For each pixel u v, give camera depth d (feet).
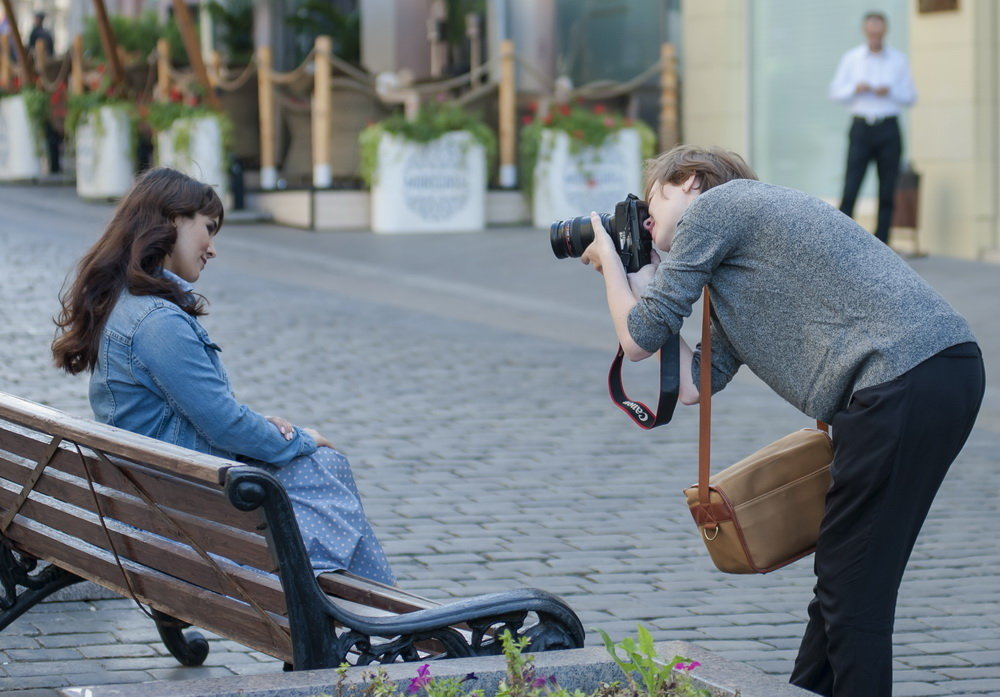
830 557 11.73
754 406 31.71
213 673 15.62
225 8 80.89
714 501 12.26
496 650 11.12
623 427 29.09
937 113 53.62
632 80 68.33
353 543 13.39
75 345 13.57
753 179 12.71
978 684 15.72
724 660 10.19
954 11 52.90
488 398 31.40
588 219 13.02
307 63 63.26
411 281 47.75
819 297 11.55
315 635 10.66
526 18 65.98
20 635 16.53
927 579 19.80
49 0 111.45
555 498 23.49
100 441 11.53
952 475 26.21
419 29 69.62
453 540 20.90
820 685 12.77
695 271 11.80
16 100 80.18
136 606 17.89
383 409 29.91
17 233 55.36
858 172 49.60
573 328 40.37
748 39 61.11
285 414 29.01
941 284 46.29
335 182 65.62
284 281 46.96
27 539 14.12
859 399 11.41
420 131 59.16
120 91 68.95
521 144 62.95
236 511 10.74
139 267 13.46
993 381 34.35
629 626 17.44
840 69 49.80
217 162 62.90
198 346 13.35
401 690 9.73
